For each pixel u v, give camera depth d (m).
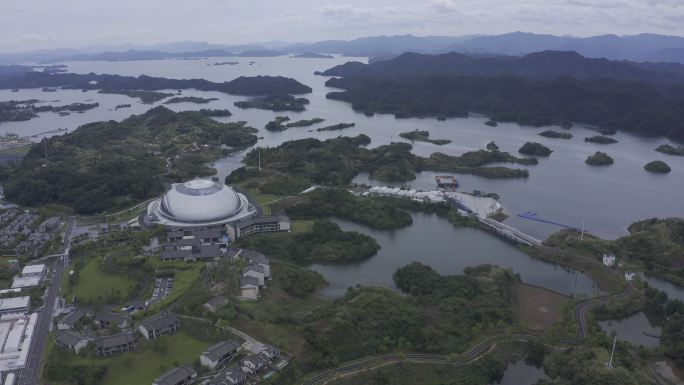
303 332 126.50
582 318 148.88
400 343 127.38
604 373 116.75
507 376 126.19
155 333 124.38
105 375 112.69
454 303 148.50
